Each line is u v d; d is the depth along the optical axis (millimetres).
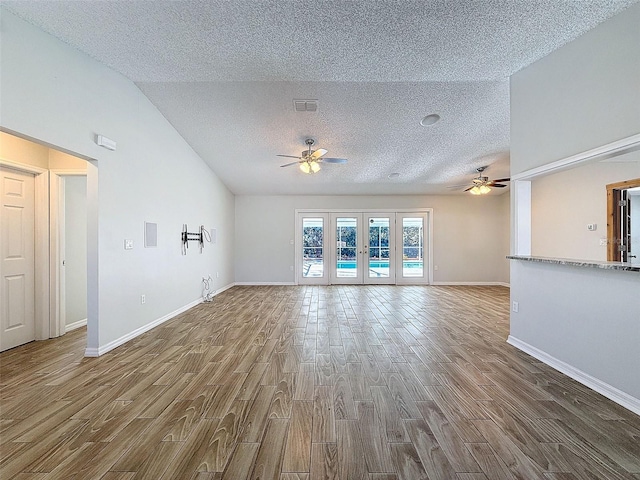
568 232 5691
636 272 2203
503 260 8492
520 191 3500
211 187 6762
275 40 2967
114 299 3602
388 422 2086
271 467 1674
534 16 2545
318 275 8695
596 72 2574
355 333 4109
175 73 3648
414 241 8750
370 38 2916
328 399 2391
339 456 1758
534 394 2467
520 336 3510
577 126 2750
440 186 7945
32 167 3699
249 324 4566
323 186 7941
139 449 1817
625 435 1941
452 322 4672
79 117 3121
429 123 4867
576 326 2730
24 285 3689
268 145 5633
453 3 2453
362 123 4879
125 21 2666
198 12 2562
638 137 2238
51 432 1980
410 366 3020
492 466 1677
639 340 2195
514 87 3561
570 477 1599
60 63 2912
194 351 3441
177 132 5180
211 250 6797
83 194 4441
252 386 2607
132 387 2594
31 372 2895
